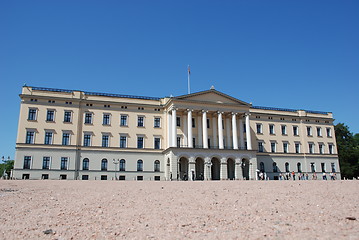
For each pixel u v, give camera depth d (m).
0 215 13.59
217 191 24.12
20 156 60.81
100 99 68.31
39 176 61.12
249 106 73.75
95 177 64.56
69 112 65.69
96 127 67.00
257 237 9.52
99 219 12.73
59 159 63.00
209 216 13.23
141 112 70.75
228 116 74.19
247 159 70.62
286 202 17.22
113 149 67.00
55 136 63.75
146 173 68.00
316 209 14.63
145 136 69.75
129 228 11.08
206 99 70.44
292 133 84.81
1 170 118.25
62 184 34.66
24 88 63.66
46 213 14.11
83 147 65.19
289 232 10.05
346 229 10.33
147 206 16.16
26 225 11.62
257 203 16.89
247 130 72.75
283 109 85.38
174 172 63.09
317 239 9.07
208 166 65.94
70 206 16.17
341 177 94.06
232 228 10.91
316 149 86.56
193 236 9.84
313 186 29.11
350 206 15.52
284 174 80.69
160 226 11.37
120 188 28.02
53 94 65.19
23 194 21.92
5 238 9.77
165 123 71.44
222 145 69.25
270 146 81.25
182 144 69.44
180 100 67.81
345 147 98.06
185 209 15.13
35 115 63.50
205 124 69.19
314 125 88.19
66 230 10.81
